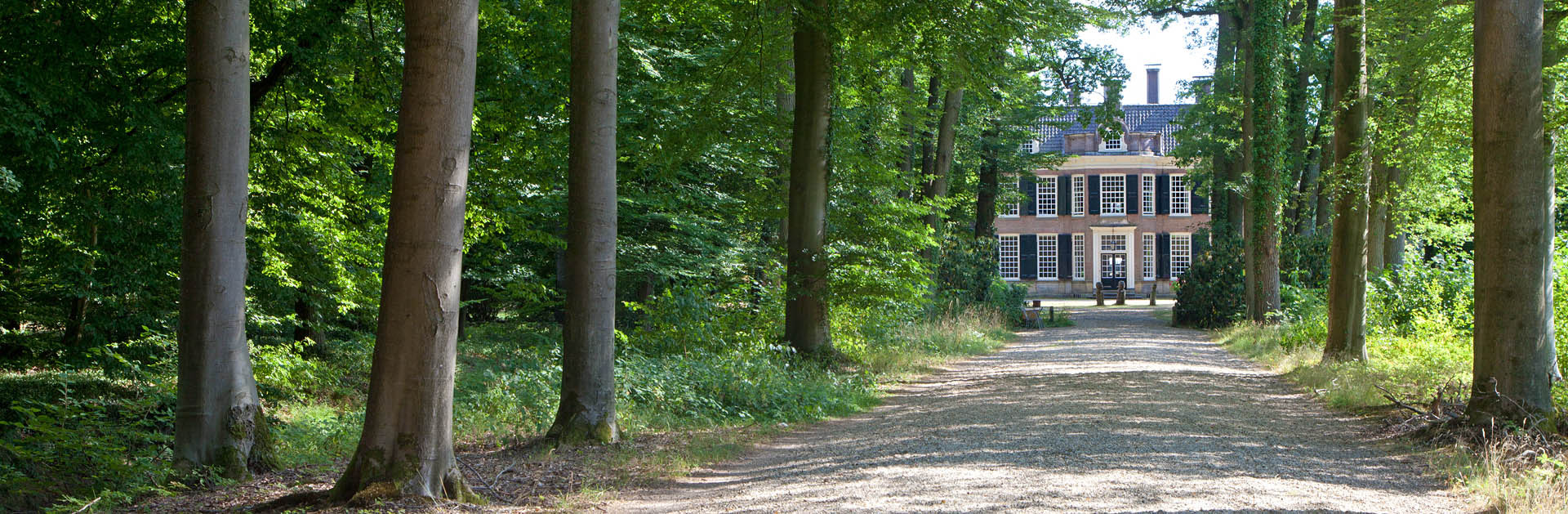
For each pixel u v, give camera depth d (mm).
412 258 5828
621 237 18547
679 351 13430
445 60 5711
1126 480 6059
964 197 31203
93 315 11438
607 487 6785
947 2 13508
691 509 5898
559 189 16188
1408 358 13906
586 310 8508
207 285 7008
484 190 13898
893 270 15633
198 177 6977
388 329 5906
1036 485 5898
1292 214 29625
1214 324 27531
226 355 7109
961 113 28047
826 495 5957
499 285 19000
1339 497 5754
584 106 8352
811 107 14883
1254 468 6609
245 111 7148
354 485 5898
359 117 12336
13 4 8859
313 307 15016
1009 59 17344
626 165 17562
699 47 16500
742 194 19422
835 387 12320
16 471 6449
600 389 8578
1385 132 15297
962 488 5906
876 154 19016
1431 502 5809
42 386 11484
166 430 9188
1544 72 13000
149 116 9719
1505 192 8141
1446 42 13328
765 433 9523
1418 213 25141
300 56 10750
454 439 8773
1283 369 15156
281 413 11305
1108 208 54219
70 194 9852
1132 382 12812
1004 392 11953
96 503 6121
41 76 8820
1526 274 8102
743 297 16406
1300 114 27766
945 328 21328
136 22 10133
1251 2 25422
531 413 9672
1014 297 32281
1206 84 30750
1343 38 14773
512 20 12945
